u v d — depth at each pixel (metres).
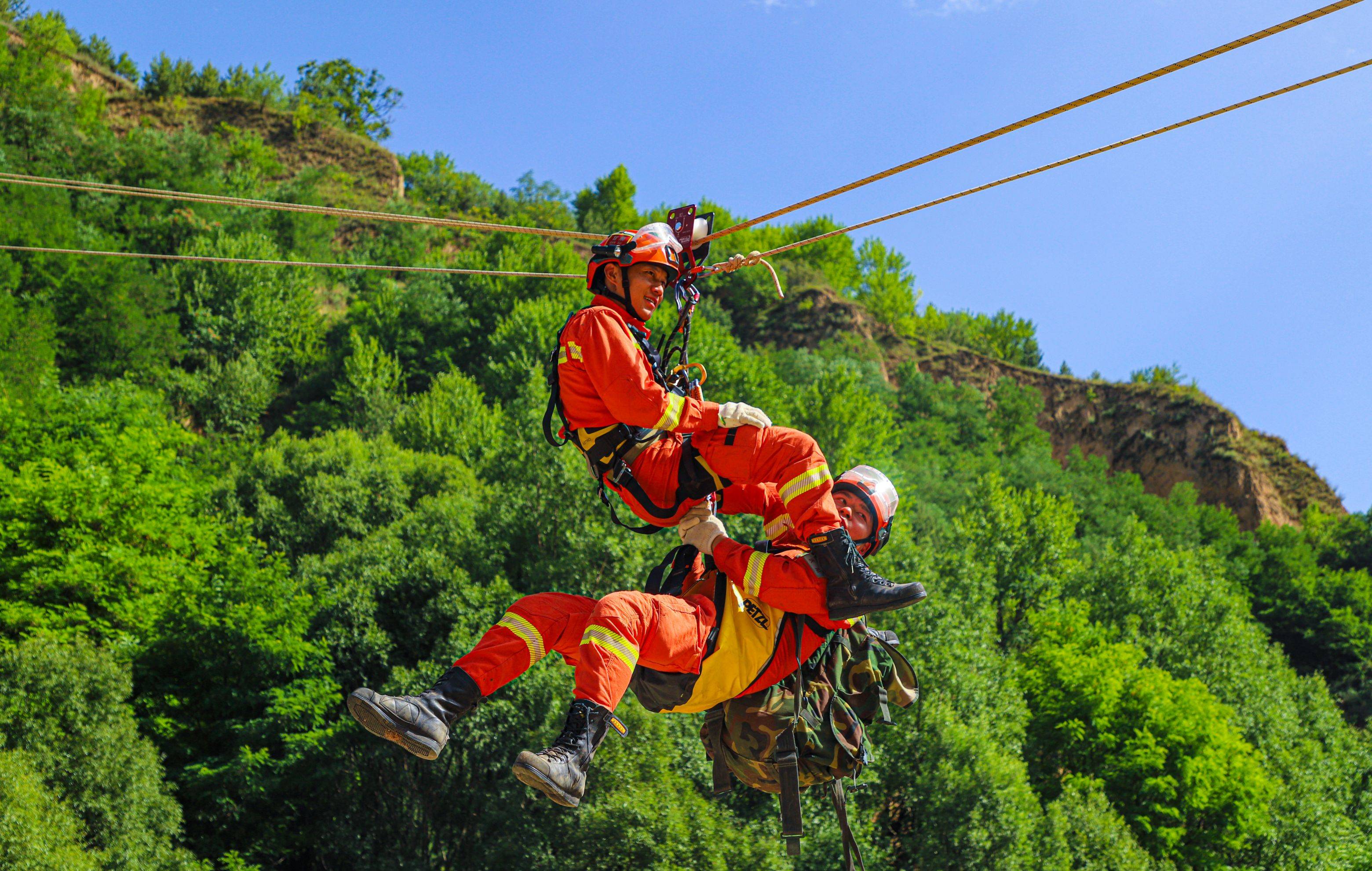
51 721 19.73
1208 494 107.69
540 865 19.41
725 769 3.54
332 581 30.84
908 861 23.09
